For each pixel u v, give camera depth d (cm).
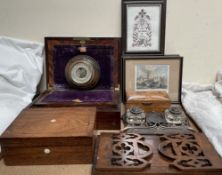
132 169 65
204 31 118
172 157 70
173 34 119
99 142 79
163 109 101
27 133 72
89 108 89
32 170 71
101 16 116
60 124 77
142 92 110
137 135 83
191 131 88
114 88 113
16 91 111
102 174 66
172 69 112
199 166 66
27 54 116
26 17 117
